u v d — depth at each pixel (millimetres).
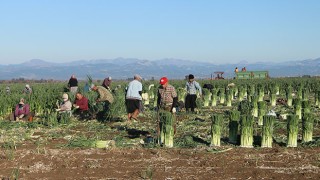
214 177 11117
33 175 11375
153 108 27172
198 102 26594
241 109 22484
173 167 12047
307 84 44156
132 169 11891
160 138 14906
